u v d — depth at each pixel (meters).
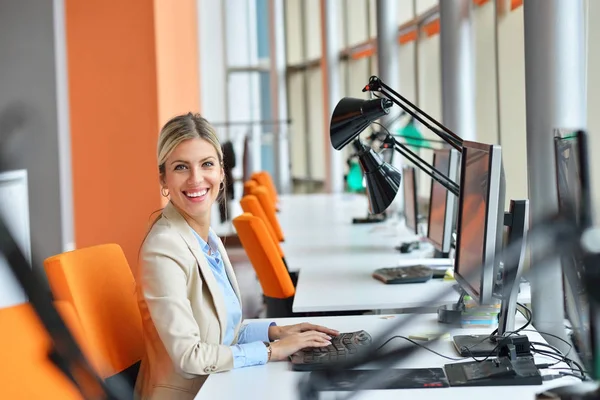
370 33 11.93
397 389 1.79
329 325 2.56
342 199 8.98
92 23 7.12
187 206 2.24
